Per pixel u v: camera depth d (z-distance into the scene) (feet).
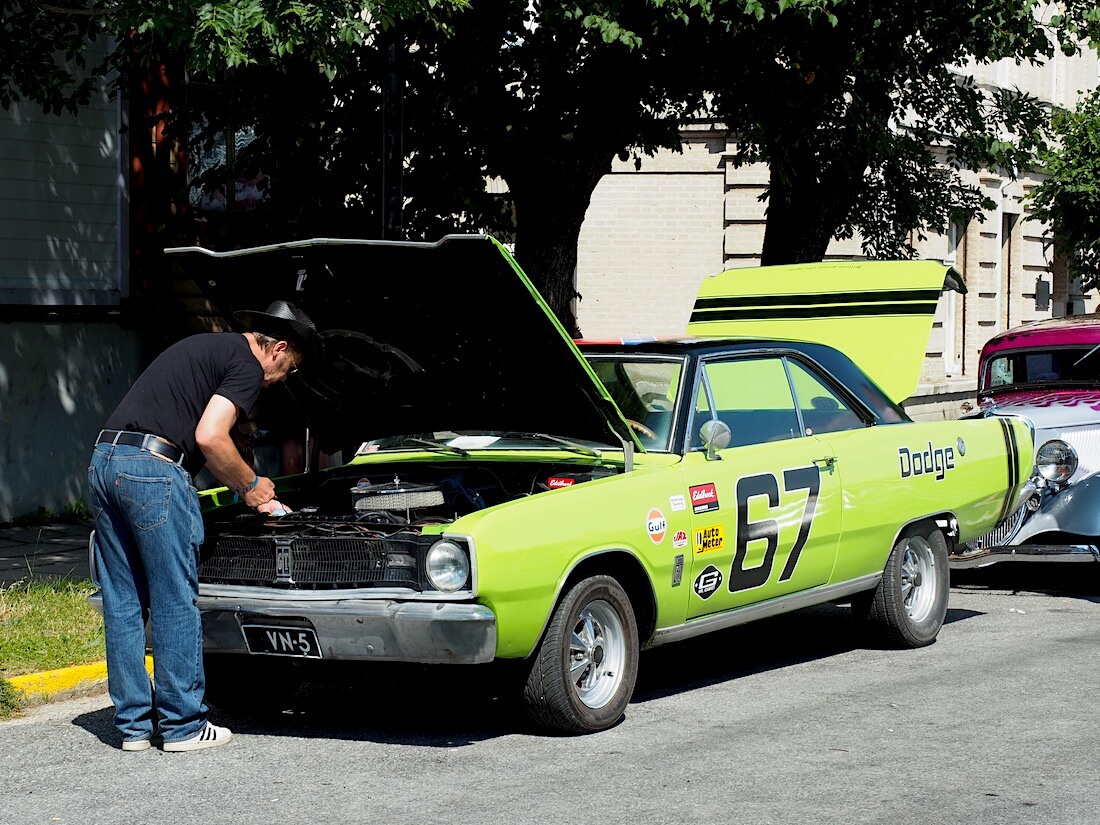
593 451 21.65
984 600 31.50
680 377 22.22
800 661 24.84
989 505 27.58
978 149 45.93
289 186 37.88
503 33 35.53
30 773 18.07
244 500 20.13
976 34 39.06
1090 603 31.01
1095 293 89.20
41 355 41.55
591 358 23.24
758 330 28.25
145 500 18.43
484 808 16.28
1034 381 34.73
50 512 41.70
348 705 22.00
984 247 75.31
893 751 18.66
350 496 22.57
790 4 31.35
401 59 30.53
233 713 21.54
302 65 35.22
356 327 21.33
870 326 27.25
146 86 43.88
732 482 21.68
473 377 21.68
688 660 25.13
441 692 22.80
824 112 39.68
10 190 41.04
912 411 66.80
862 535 24.23
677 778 17.43
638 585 20.51
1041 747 18.83
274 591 18.95
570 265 37.40
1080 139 56.24
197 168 45.42
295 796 16.88
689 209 60.29
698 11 32.48
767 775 17.56
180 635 18.84
